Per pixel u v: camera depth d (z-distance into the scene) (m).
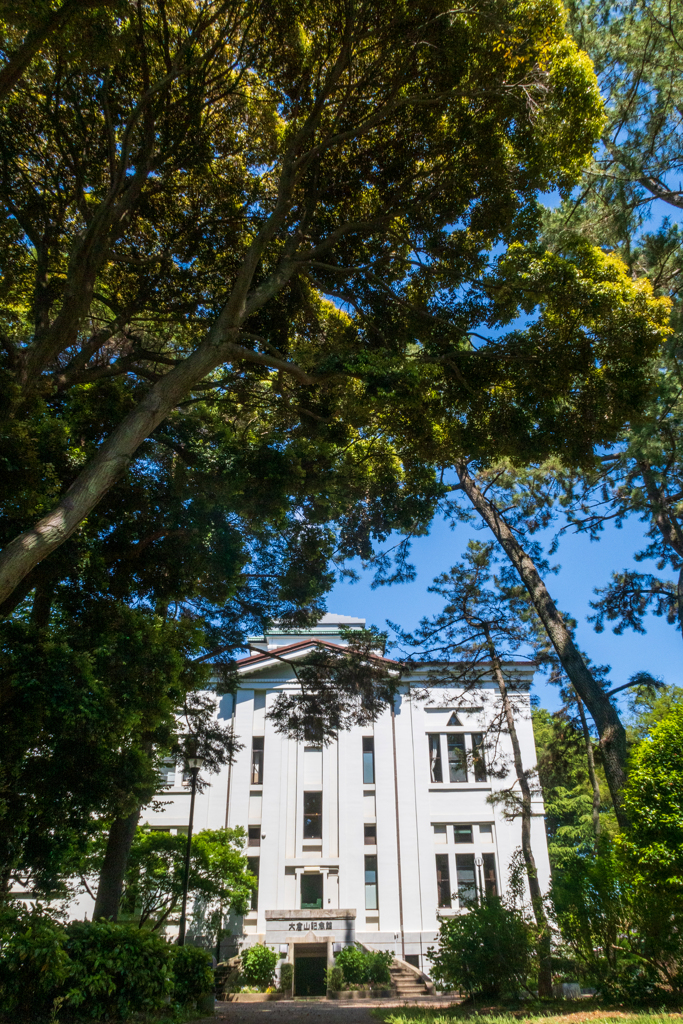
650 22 13.50
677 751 11.32
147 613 13.27
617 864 11.92
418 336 12.70
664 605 19.47
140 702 11.74
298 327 14.20
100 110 12.31
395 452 14.27
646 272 14.16
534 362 11.49
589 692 15.74
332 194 13.59
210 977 13.40
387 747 30.84
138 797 12.58
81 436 13.04
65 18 8.52
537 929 15.02
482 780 30.03
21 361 11.27
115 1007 9.85
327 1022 11.97
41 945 9.11
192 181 13.53
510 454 12.59
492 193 11.82
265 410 14.57
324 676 20.08
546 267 10.75
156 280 13.99
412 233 12.97
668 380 14.50
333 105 12.73
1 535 10.62
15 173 12.34
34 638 10.46
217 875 25.25
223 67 12.59
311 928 26.97
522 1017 10.81
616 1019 8.83
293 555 15.69
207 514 13.02
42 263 12.35
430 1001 20.47
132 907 23.53
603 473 18.36
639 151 13.94
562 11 10.54
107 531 12.81
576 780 26.08
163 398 10.09
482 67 10.82
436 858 29.12
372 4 10.72
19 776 11.10
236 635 17.08
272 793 29.67
